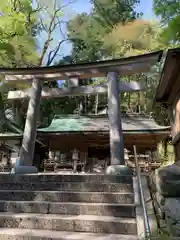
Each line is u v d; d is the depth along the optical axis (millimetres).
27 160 5020
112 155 4719
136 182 3412
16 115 16266
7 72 5996
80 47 20125
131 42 16016
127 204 2988
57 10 16953
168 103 4590
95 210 2959
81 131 10273
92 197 3211
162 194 2488
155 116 12664
